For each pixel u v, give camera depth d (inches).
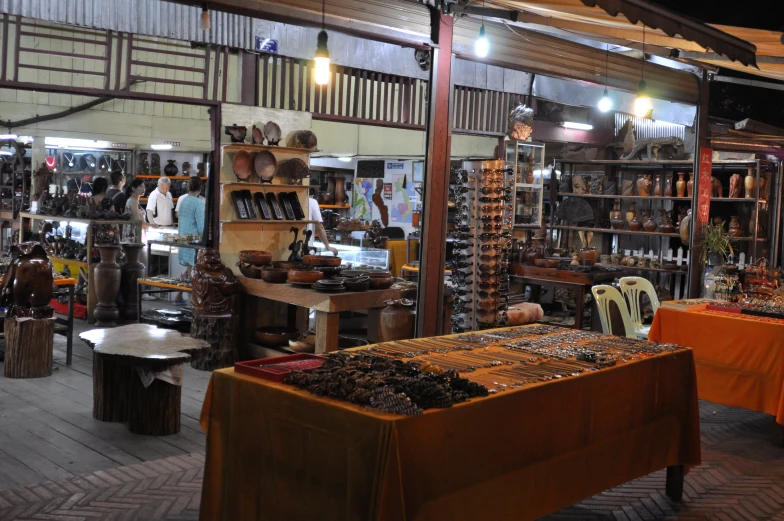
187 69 256.4
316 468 106.2
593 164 439.8
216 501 121.2
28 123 442.9
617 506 155.7
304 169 281.6
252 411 115.6
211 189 270.5
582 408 130.7
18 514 138.9
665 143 399.5
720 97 465.4
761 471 178.9
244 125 270.1
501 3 227.8
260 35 268.5
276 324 279.6
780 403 191.0
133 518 139.0
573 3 214.1
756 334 201.6
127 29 241.8
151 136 488.1
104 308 326.0
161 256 405.7
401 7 217.8
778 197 407.2
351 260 344.5
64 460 168.2
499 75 363.6
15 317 235.9
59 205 368.5
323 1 201.2
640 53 356.5
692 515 151.8
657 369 149.7
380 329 242.2
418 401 105.2
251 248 279.6
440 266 233.1
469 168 223.5
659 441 152.0
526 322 274.5
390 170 509.0
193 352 190.7
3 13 220.1
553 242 437.4
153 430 186.9
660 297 383.6
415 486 100.9
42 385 229.8
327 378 111.6
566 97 396.2
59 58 422.9
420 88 323.9
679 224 394.0
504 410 115.0
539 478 122.9
